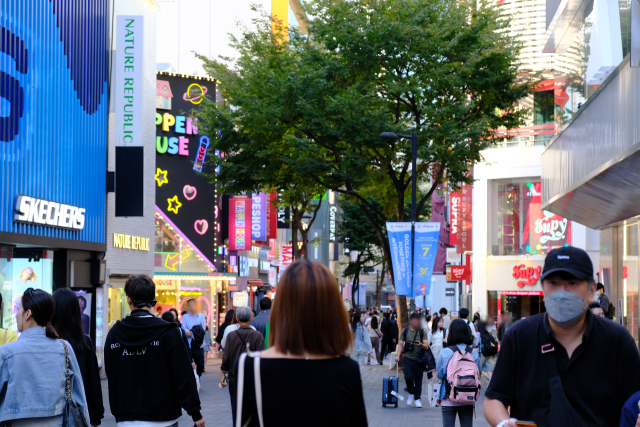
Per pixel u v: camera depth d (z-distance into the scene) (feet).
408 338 51.34
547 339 11.02
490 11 72.38
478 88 69.56
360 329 58.59
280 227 146.41
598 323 10.96
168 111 114.93
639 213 55.26
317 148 66.39
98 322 64.59
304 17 73.51
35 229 54.19
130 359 19.75
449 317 72.33
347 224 167.84
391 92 66.23
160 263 108.78
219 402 51.62
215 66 83.10
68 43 59.21
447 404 29.55
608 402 10.74
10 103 50.60
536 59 93.15
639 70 36.96
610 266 65.87
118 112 66.95
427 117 68.54
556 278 10.79
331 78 69.97
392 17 69.67
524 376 11.14
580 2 61.93
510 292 100.42
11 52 50.72
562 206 66.95
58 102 57.52
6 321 53.52
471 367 29.12
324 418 8.93
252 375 9.04
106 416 43.37
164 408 19.70
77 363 17.70
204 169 117.60
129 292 20.36
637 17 34.58
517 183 101.04
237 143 74.95
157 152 114.01
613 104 42.60
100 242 64.95
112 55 68.18
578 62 65.16
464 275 118.42
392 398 50.90
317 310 9.13
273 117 67.87
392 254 65.77
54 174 56.80
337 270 246.27
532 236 99.50
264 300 38.42
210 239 117.29
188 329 64.95
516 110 76.48
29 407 16.57
